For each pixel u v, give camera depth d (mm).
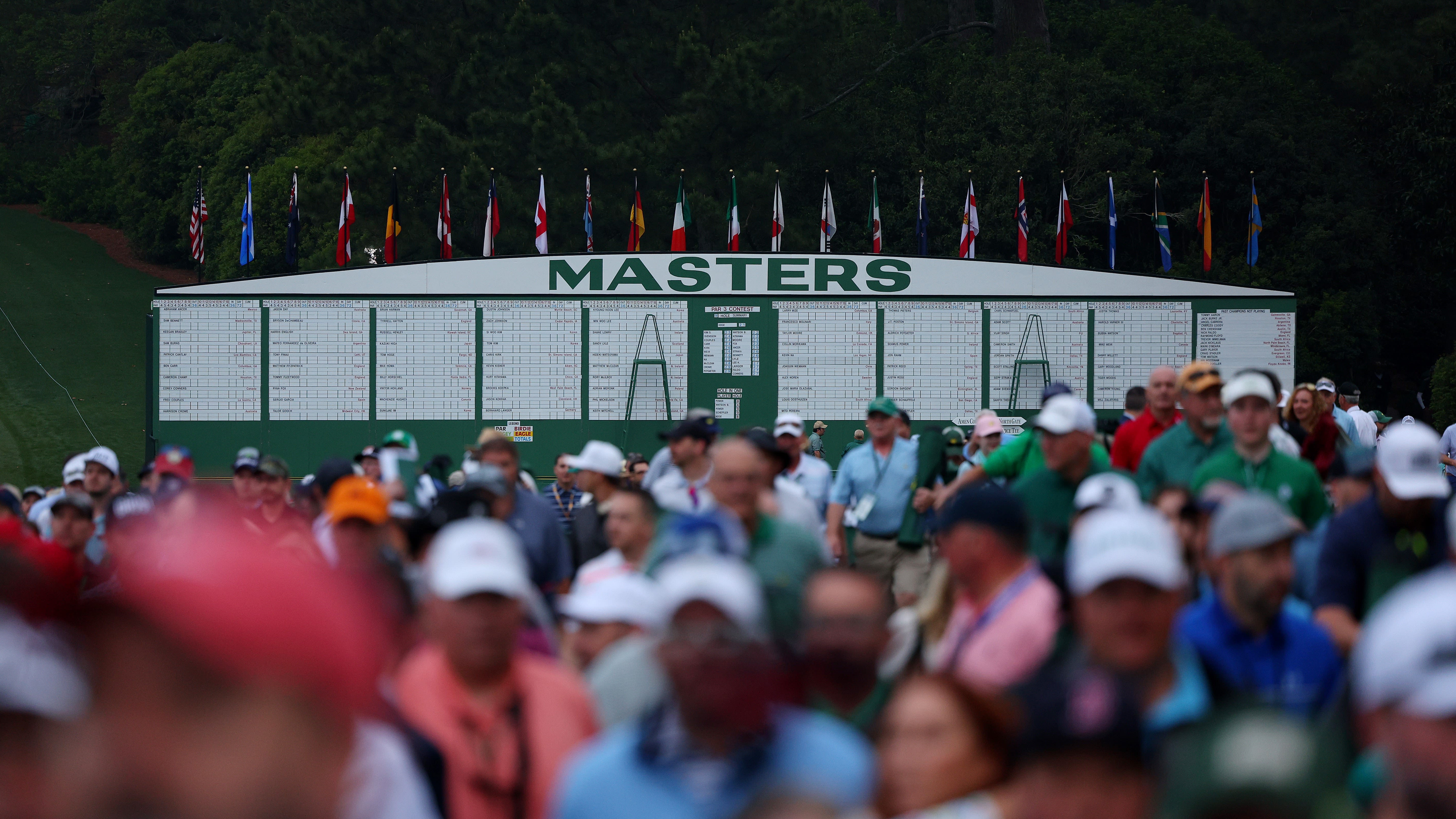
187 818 2441
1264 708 4609
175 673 2416
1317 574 11430
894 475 22484
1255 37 113625
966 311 48656
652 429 48250
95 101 147875
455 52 86062
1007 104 87938
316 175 97875
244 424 47469
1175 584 8148
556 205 77875
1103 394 49031
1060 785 5184
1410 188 82688
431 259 82500
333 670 2514
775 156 84500
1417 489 10500
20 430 78375
